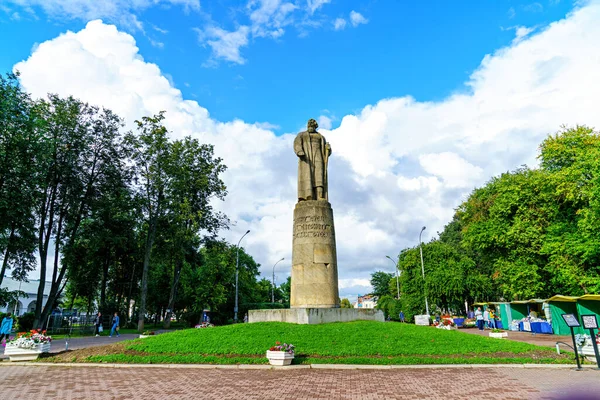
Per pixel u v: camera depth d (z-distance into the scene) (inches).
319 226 746.2
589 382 413.7
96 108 1291.8
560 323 1071.0
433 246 2026.3
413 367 502.3
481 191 1646.2
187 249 1707.7
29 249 1184.8
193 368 510.3
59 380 440.8
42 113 1182.9
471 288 1742.1
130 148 1386.6
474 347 597.3
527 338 948.0
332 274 732.7
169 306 1610.5
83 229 1328.7
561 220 1221.7
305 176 781.9
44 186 1095.6
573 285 1137.4
